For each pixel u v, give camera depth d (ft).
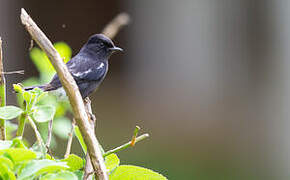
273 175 47.39
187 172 46.19
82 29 51.37
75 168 9.72
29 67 46.21
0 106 10.14
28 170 7.53
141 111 51.24
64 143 37.99
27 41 46.88
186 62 51.57
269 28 49.80
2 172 7.77
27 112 9.39
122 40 51.85
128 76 52.34
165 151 48.44
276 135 49.01
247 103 50.19
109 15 51.47
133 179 9.54
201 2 50.67
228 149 48.80
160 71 52.03
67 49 15.51
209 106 50.60
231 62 50.80
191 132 49.75
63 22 50.90
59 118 14.44
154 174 9.44
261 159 47.93
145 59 52.29
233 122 49.65
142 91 52.06
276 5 49.32
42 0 49.57
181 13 51.21
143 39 51.93
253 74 50.39
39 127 13.92
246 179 47.03
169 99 51.31
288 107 49.26
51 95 16.14
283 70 49.65
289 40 49.34
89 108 14.28
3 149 7.68
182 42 51.44
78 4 50.96
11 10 47.50
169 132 49.90
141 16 51.65
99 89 51.44
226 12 50.47
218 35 50.83
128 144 9.57
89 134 8.50
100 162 8.59
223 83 50.93
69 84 8.36
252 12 49.98
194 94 51.16
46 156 9.63
